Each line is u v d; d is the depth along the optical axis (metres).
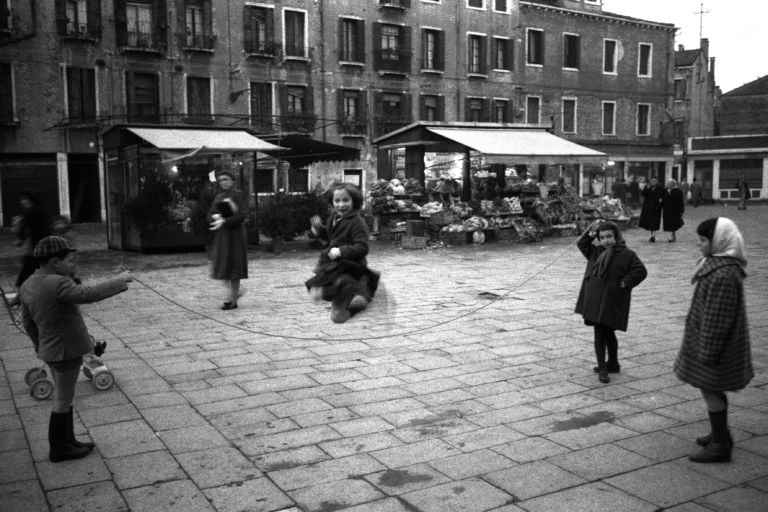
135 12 30.53
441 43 38.19
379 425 5.11
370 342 7.74
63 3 28.67
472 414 5.34
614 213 24.59
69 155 29.58
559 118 42.97
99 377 5.97
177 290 11.68
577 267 14.41
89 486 4.14
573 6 44.34
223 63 32.38
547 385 6.09
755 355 7.06
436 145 23.28
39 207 6.96
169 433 4.99
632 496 3.93
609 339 6.42
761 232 22.30
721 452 4.35
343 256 5.25
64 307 4.46
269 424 5.15
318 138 35.19
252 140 18.39
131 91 30.34
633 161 45.78
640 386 6.05
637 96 46.09
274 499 3.94
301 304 10.27
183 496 4.00
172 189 18.20
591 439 4.80
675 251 17.28
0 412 5.50
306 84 34.59
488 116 40.28
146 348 7.55
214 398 5.78
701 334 4.24
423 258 16.33
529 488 4.04
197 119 32.06
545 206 22.03
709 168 49.34
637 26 45.62
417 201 21.36
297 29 34.34
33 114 28.44
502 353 7.23
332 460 4.48
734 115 55.34
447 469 4.32
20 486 4.15
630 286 6.09
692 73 51.44
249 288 11.89
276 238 17.66
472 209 20.66
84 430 5.06
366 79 36.22
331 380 6.27
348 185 5.38
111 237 19.34
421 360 6.95
